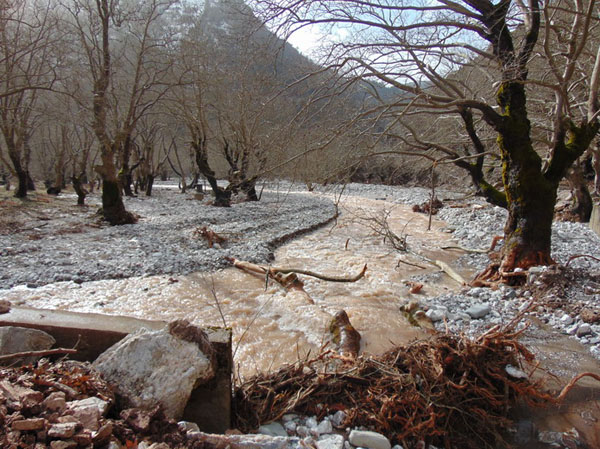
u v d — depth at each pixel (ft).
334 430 13.51
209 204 81.35
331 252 44.80
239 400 14.16
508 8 28.91
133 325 14.20
